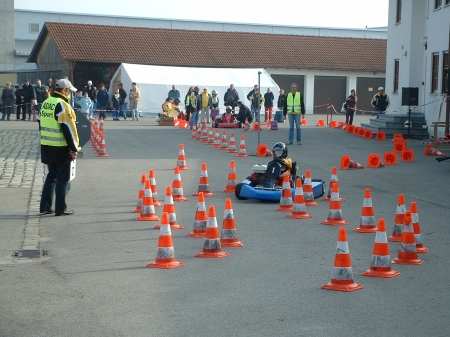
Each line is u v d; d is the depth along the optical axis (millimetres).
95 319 6383
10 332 6047
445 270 8219
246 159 20812
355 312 6547
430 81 29047
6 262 8656
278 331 6016
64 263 8594
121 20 69188
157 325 6195
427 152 22281
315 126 36500
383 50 57594
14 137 26562
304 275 7945
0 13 54344
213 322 6270
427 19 29734
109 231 10562
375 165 18984
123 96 41219
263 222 11281
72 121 11555
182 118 36531
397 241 9953
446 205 13102
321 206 12883
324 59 55438
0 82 45938
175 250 9266
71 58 48812
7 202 13016
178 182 13430
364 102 56656
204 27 70188
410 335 5922
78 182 15711
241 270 8180
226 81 45938
